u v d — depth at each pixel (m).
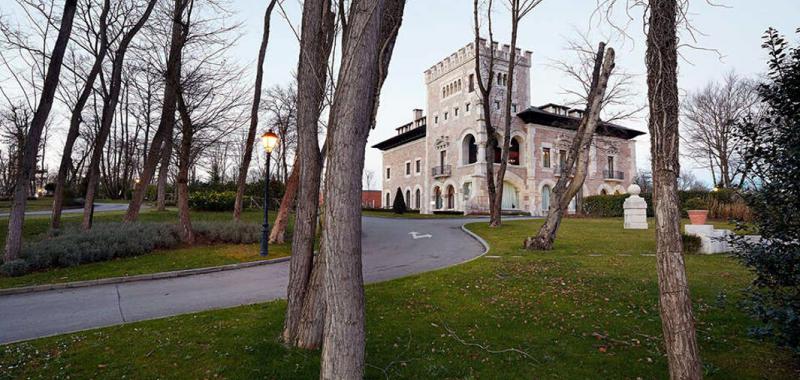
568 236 14.16
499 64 35.66
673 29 3.21
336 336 2.96
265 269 10.72
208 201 24.77
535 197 35.84
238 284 8.81
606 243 12.48
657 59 3.21
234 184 31.14
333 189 3.09
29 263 9.59
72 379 3.98
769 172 3.81
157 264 10.67
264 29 15.56
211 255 12.05
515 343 4.88
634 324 5.48
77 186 39.38
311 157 4.89
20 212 9.91
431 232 18.22
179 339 4.99
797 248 3.69
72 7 10.55
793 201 3.68
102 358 4.46
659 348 4.74
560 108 38.84
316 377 3.92
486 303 6.43
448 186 39.22
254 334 5.08
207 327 5.42
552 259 9.76
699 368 2.91
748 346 4.75
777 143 3.73
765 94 3.89
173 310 6.75
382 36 4.40
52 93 10.30
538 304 6.35
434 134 41.06
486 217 29.28
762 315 3.74
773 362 4.37
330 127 3.40
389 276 9.16
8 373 4.09
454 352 4.62
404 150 47.28
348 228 3.06
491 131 18.28
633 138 41.25
